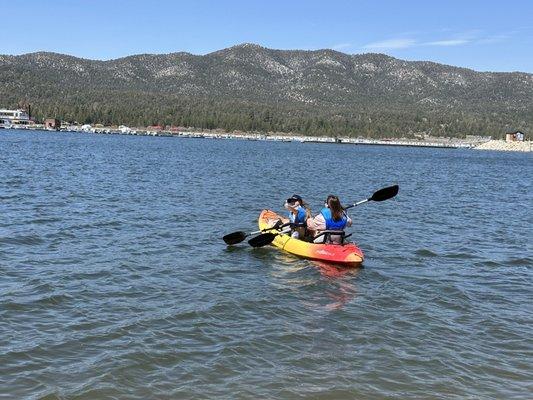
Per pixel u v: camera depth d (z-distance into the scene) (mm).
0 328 8844
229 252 15086
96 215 20188
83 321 9289
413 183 43531
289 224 15852
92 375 7355
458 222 22594
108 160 54625
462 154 152500
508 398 7125
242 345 8484
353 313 10203
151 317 9570
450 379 7617
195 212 22219
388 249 16344
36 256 13703
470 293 11812
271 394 7016
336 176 47969
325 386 7273
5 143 85625
